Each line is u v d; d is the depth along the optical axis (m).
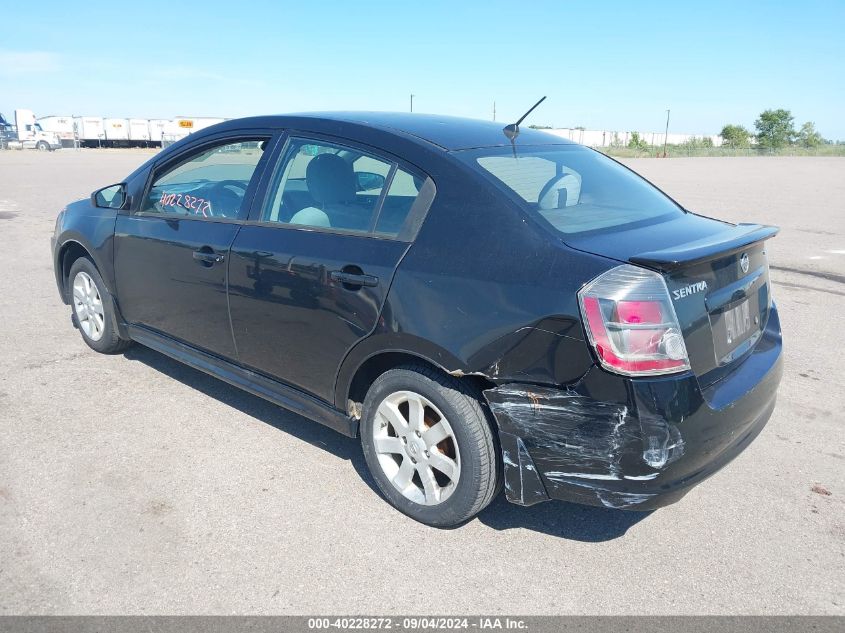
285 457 3.81
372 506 3.37
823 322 6.55
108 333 5.03
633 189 3.72
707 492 3.59
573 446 2.71
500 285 2.80
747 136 87.62
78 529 3.10
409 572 2.90
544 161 3.53
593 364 2.60
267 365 3.77
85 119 62.06
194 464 3.71
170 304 4.29
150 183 4.51
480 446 2.95
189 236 4.05
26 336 5.67
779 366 3.34
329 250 3.34
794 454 3.99
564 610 2.70
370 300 3.14
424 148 3.25
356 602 2.71
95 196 4.95
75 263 5.18
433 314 2.94
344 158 3.48
